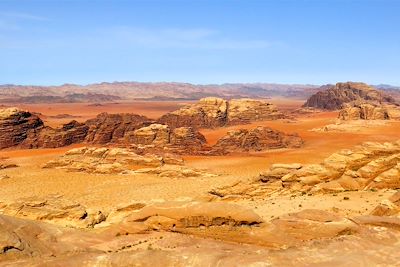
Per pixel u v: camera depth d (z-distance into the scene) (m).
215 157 118.31
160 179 87.25
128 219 38.12
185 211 36.41
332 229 32.88
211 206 36.00
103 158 106.00
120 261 27.34
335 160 57.78
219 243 32.97
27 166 104.25
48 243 33.16
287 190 57.12
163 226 36.56
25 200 53.16
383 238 30.72
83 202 67.44
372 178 53.09
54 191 76.81
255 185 59.47
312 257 27.19
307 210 35.78
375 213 39.31
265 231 33.72
